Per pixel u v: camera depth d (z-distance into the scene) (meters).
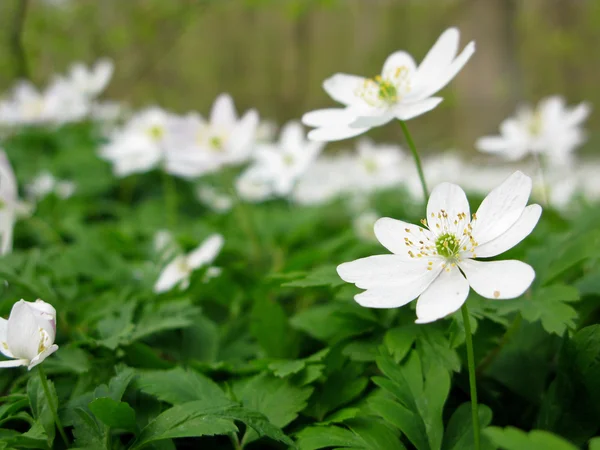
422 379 0.19
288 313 0.29
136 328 0.22
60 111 0.55
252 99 1.54
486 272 0.17
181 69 1.48
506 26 1.18
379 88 0.22
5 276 0.23
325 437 0.18
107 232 0.35
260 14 1.50
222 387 0.21
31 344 0.18
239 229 0.38
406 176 0.60
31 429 0.18
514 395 0.21
